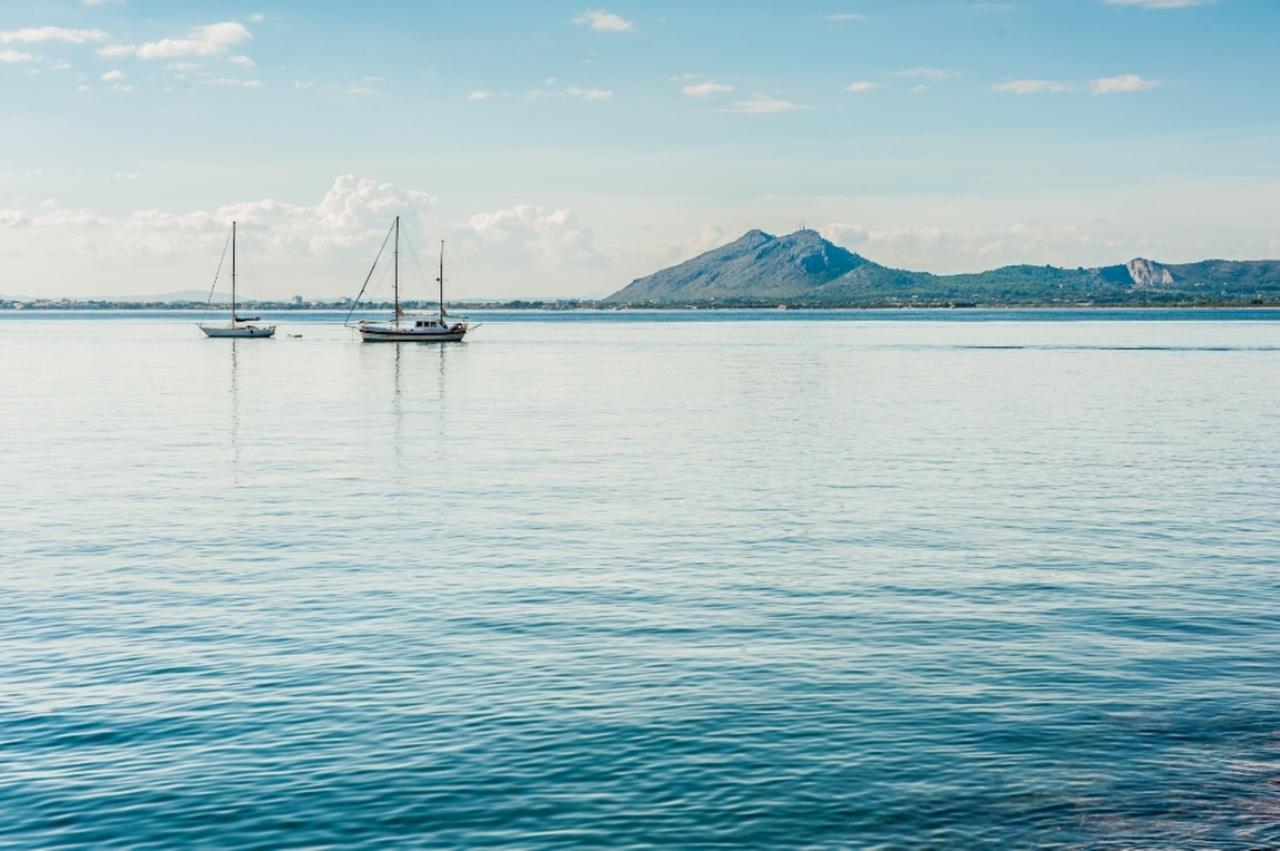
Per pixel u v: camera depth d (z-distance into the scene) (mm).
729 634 27500
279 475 53875
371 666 25219
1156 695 23172
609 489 49594
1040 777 19406
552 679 24250
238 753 20500
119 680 24438
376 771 19719
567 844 17281
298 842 17391
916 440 67500
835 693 23328
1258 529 40312
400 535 39781
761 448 63875
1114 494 47844
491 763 19984
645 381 120562
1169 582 32594
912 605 30172
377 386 113812
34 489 49781
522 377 127625
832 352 187875
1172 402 92562
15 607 30375
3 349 197750
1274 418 79375
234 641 27172
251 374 132500
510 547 37781
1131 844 17250
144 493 48750
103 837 17594
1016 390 105812
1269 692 23344
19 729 21719
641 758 20172
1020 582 32688
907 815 18109
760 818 18016
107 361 160000
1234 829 17656
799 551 36969
